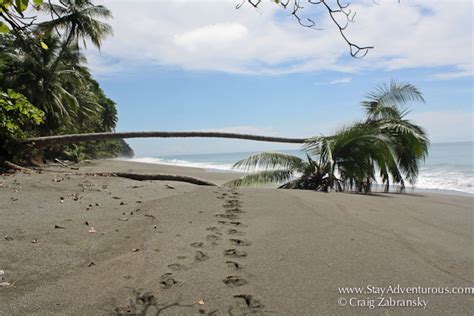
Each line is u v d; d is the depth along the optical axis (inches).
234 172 823.7
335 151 410.3
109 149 2042.3
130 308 100.0
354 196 299.4
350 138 395.2
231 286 114.8
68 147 970.7
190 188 304.5
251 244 156.7
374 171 410.0
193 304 103.0
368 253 146.9
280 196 271.6
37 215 187.9
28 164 569.6
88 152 1409.9
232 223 191.3
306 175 419.8
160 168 933.2
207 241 159.2
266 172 418.9
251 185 417.1
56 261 130.4
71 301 103.0
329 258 140.6
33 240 148.9
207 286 114.3
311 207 233.9
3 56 738.2
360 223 197.0
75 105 903.7
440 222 208.5
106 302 102.9
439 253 148.9
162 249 147.1
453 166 844.0
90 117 1160.8
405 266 133.9
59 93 845.2
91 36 768.9
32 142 462.6
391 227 191.0
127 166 948.0
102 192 264.2
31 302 101.7
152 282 116.2
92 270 124.7
